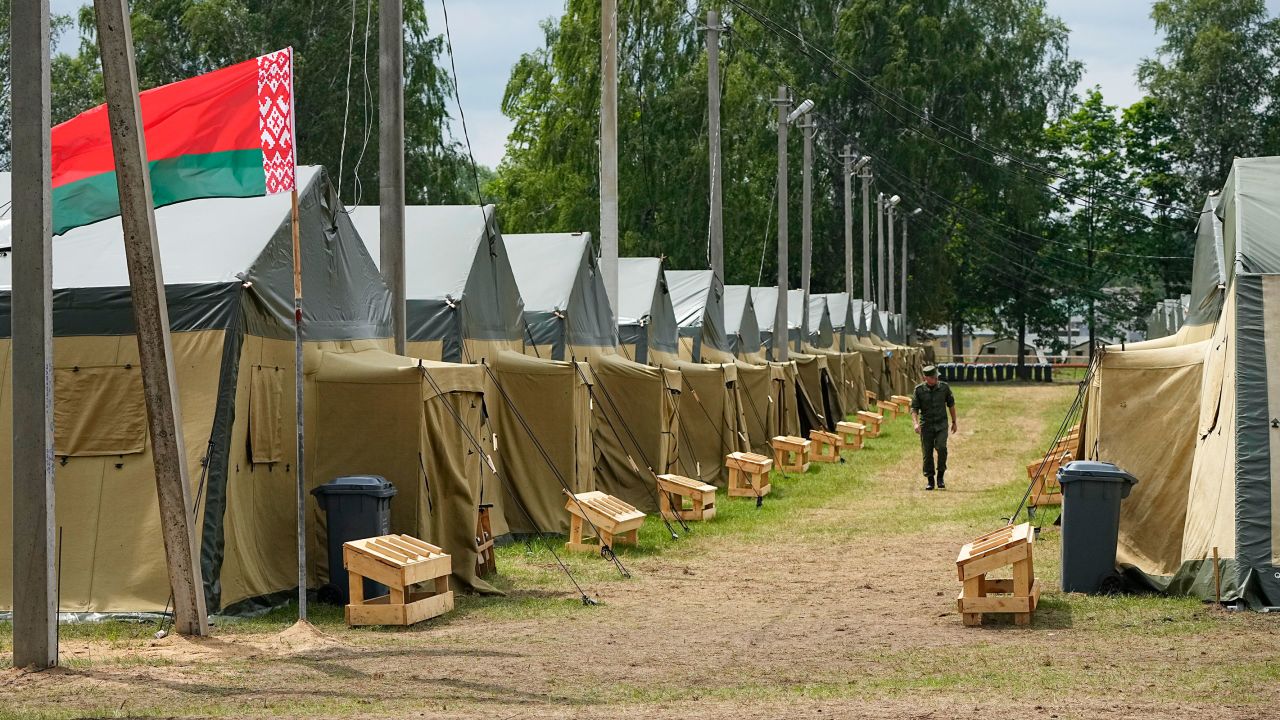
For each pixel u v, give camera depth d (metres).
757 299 34.56
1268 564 10.77
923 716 6.82
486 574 13.04
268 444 11.40
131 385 10.63
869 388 46.44
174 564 9.75
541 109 55.94
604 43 20.83
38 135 8.52
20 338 8.47
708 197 48.44
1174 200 72.94
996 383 67.00
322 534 11.86
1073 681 7.94
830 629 10.23
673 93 49.00
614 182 20.88
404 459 11.93
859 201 62.75
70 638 9.61
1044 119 64.31
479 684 8.00
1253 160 12.94
